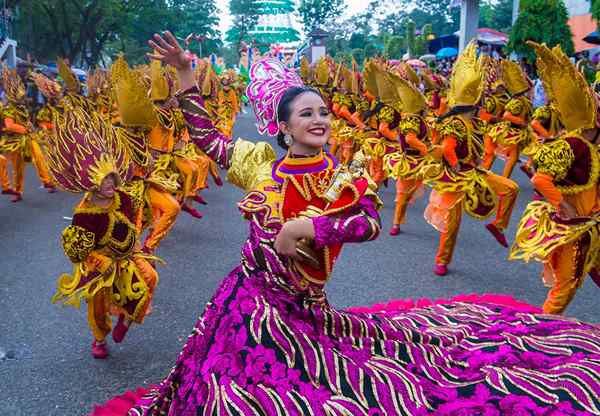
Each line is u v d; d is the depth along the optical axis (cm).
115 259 395
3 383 389
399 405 239
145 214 528
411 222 822
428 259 648
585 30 2647
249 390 232
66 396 374
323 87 1486
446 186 563
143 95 528
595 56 1919
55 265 643
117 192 394
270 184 261
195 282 579
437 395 248
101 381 391
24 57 4059
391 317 306
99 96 1371
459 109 566
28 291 561
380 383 245
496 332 297
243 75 3216
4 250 702
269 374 237
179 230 782
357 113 1121
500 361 270
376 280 579
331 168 257
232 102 1916
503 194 571
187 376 256
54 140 377
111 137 408
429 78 1255
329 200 240
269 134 269
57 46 4181
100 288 386
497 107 1055
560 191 405
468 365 270
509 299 407
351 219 234
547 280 437
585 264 409
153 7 4738
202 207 926
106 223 382
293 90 252
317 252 248
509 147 1001
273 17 4675
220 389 233
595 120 397
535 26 1775
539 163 403
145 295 397
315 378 240
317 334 254
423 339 280
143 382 390
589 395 240
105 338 445
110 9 4097
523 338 290
